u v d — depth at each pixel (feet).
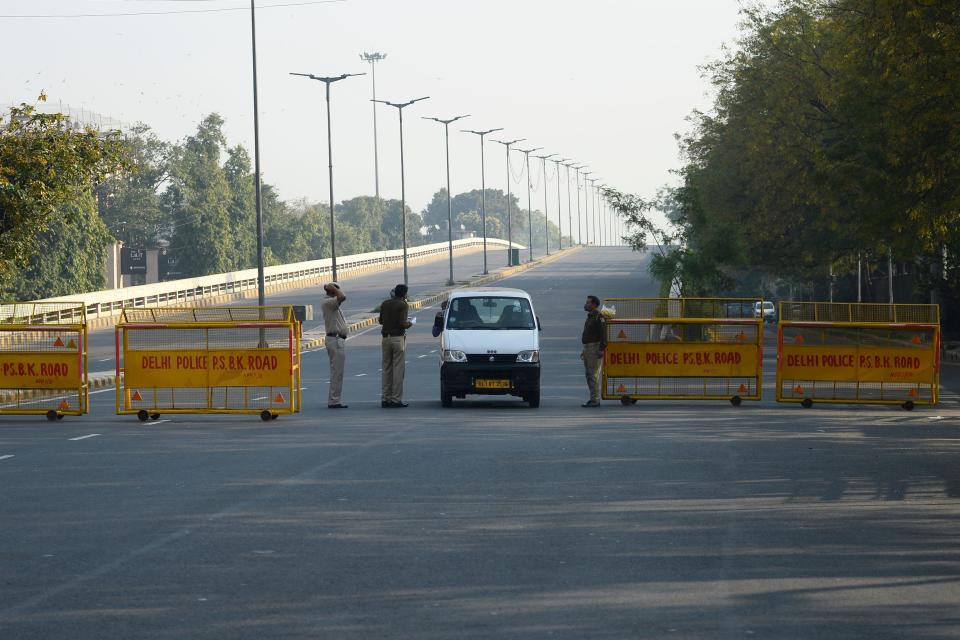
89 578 74.64
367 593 70.59
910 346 209.46
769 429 167.43
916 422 180.34
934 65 239.30
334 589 71.56
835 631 62.44
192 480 116.98
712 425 172.96
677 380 214.48
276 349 184.96
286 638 61.05
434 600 68.90
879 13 250.78
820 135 406.00
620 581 73.67
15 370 192.54
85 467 127.24
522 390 202.59
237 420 184.34
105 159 285.43
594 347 207.72
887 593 70.79
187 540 86.63
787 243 470.39
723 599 69.15
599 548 83.71
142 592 70.95
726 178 472.85
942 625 63.72
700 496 106.83
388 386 206.59
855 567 77.92
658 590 71.36
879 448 144.46
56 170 272.92
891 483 115.03
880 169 297.94
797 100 402.31
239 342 185.78
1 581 73.92
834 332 211.41
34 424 180.65
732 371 214.69
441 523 93.25
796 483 114.93
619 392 214.48
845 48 306.35
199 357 186.29
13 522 94.07
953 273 409.49
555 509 99.66
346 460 131.75
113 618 65.05
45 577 75.00
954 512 98.94
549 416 187.83
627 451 139.95
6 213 268.62
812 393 211.82
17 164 266.77
